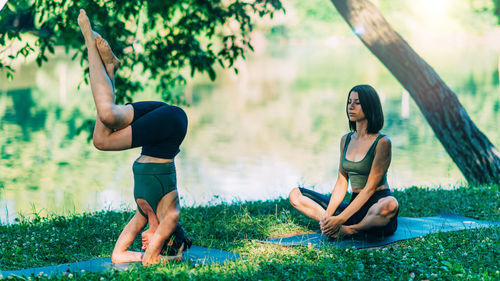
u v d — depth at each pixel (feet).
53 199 43.47
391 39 35.63
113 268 17.80
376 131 21.26
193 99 115.75
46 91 121.49
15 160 60.95
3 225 25.04
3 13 33.30
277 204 27.14
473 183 34.63
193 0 37.70
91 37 17.10
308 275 16.33
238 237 22.21
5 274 17.62
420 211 25.99
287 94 122.62
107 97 16.83
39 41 35.53
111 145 17.12
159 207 17.88
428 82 35.45
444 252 18.70
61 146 69.15
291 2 242.99
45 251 20.30
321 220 21.34
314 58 211.20
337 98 115.24
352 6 36.17
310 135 77.92
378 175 20.89
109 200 42.83
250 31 39.09
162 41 37.70
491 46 222.07
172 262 18.33
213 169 57.88
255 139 75.20
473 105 97.66
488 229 21.48
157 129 17.34
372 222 20.43
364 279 16.22
